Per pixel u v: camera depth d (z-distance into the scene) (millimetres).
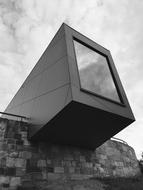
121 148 11578
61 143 8312
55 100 6863
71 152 8453
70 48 7656
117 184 7219
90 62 8320
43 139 7766
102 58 9281
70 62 7102
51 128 7086
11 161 6695
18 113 10836
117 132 8352
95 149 9672
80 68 7500
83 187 6473
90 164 8805
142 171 12250
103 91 7742
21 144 7320
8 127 7520
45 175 7023
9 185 6172
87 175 8258
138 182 7789
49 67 8484
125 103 8211
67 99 6199
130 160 11695
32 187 6336
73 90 6293
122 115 7465
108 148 10555
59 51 8062
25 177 6594
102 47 9758
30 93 9984
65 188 6227
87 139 8406
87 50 8703
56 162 7633
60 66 7449
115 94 8297
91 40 9398
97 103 6867
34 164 7059
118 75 9250
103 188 6707
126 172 10531
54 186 6391
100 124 7547
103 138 8586
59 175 7348
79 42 8672
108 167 9609
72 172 7816
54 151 7914
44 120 7039
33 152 7352
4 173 6328
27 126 8086
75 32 8844
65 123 6961
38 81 9328
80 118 6879
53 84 7488
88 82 7359
